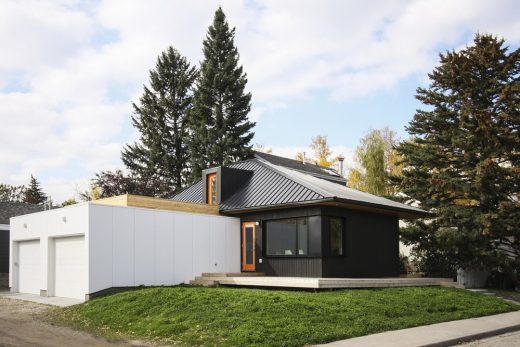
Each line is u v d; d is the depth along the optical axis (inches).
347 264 806.5
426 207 1040.8
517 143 929.5
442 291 727.1
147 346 425.4
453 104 1021.8
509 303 726.5
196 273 813.2
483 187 922.1
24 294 858.1
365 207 808.9
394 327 505.7
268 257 840.9
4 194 2869.1
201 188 1035.3
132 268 729.0
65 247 771.4
